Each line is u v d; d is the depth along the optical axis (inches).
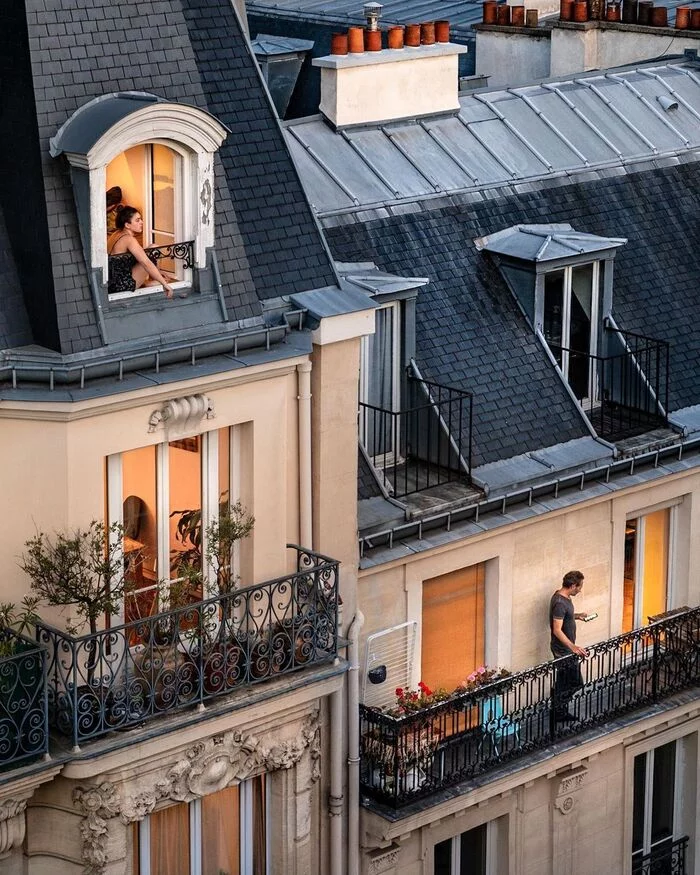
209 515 1505.9
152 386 1411.2
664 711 1847.9
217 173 1476.4
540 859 1827.0
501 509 1763.0
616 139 2084.2
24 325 1403.8
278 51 2353.6
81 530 1413.6
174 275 1464.1
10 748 1401.3
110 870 1472.7
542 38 2453.2
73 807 1454.2
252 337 1481.3
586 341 1937.7
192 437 1487.5
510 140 2015.3
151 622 1419.8
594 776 1847.9
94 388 1387.8
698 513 1947.6
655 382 1930.4
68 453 1392.7
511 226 1925.4
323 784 1627.7
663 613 1909.4
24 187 1391.5
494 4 2506.2
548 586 1829.5
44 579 1392.7
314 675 1544.0
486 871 1803.6
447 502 1718.8
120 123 1368.1
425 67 1979.6
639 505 1887.3
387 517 1674.5
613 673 1836.9
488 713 1739.7
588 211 1998.0
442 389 1781.5
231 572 1530.5
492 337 1850.4
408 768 1663.4
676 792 1961.1
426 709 1658.5
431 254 1857.8
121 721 1433.3
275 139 1574.8
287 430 1539.1
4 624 1417.3
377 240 1836.9
